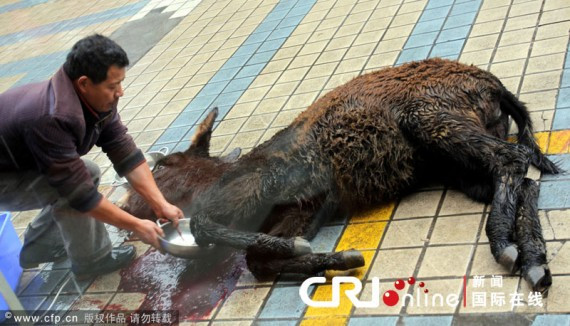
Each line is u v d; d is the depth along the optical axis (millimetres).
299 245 3590
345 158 3869
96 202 3590
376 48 6434
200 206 4105
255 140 5391
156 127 6344
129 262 4363
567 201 3582
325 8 8094
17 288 4133
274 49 7301
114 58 3254
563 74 4883
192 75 7340
